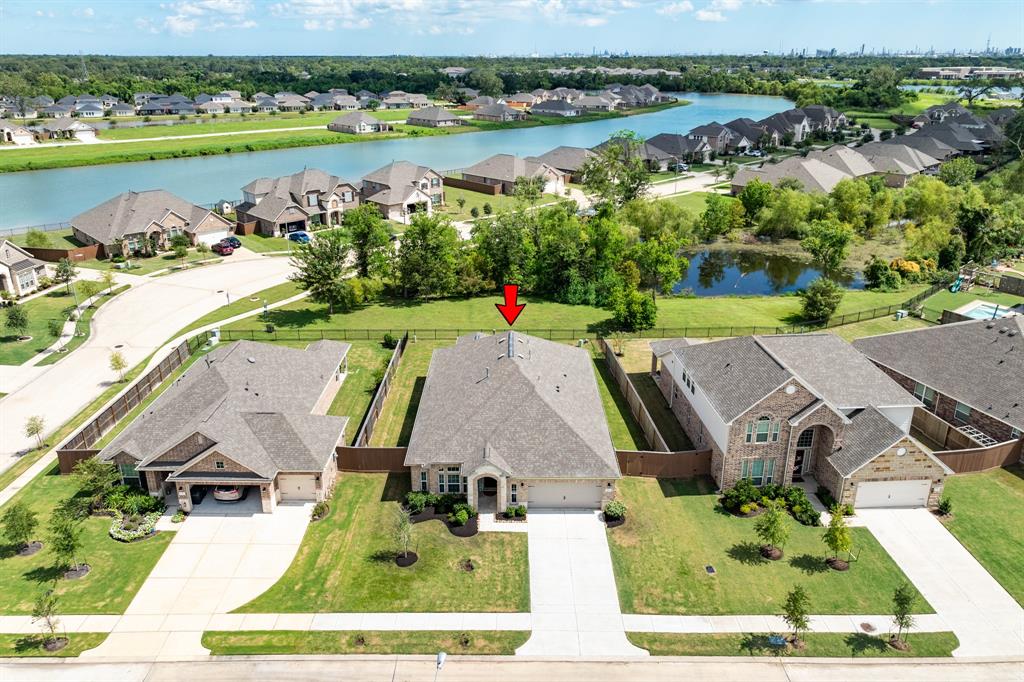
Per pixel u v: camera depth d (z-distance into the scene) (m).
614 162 129.38
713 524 41.00
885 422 42.59
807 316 75.19
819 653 31.98
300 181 113.69
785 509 42.34
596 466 41.19
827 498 42.72
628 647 32.38
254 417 44.06
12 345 66.19
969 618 34.00
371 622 33.59
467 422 43.88
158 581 36.09
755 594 35.56
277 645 32.19
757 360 45.75
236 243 99.25
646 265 85.38
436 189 129.12
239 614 34.00
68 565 37.16
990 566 37.56
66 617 33.72
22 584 35.78
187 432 41.81
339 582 36.09
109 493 42.16
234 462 40.81
